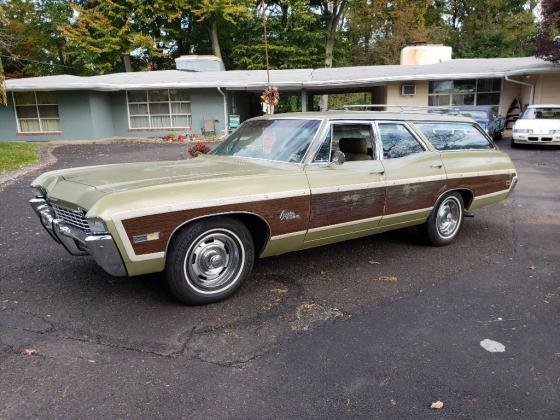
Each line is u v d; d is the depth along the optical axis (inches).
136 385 106.3
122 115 873.5
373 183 177.0
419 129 204.4
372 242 221.5
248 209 145.3
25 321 136.6
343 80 799.7
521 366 114.3
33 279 169.9
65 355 118.4
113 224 123.3
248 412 97.5
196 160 183.9
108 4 1191.6
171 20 1251.8
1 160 520.7
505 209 291.3
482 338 128.4
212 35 1299.2
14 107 808.3
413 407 99.1
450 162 209.0
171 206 131.1
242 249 151.1
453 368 113.7
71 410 97.5
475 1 1561.3
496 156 232.4
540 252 204.8
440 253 204.7
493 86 792.9
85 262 188.2
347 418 95.7
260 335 130.0
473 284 168.1
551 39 714.8
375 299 154.9
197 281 144.5
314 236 166.1
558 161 484.4
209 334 130.2
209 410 98.0
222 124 873.5
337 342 126.3
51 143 784.9
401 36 1403.8
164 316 140.5
